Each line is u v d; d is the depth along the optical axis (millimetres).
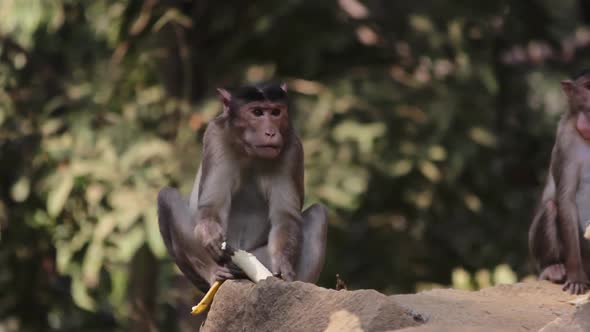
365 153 13992
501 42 15930
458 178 15383
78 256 14250
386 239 14859
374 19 15484
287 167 7879
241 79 14406
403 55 15094
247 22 14656
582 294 8094
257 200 8086
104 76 15164
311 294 6441
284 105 7797
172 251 8328
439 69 15180
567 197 8555
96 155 13781
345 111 14305
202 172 7930
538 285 8320
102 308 16500
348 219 14406
